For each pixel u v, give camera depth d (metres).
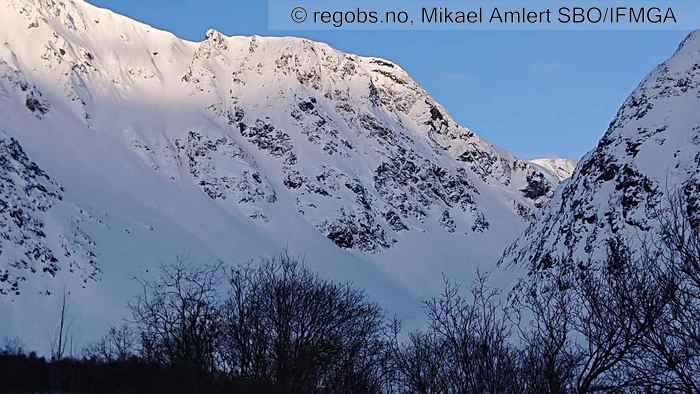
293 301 61.28
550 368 29.00
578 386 28.02
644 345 27.11
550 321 30.27
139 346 94.44
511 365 32.16
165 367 55.47
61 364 60.94
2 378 58.59
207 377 52.66
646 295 27.64
